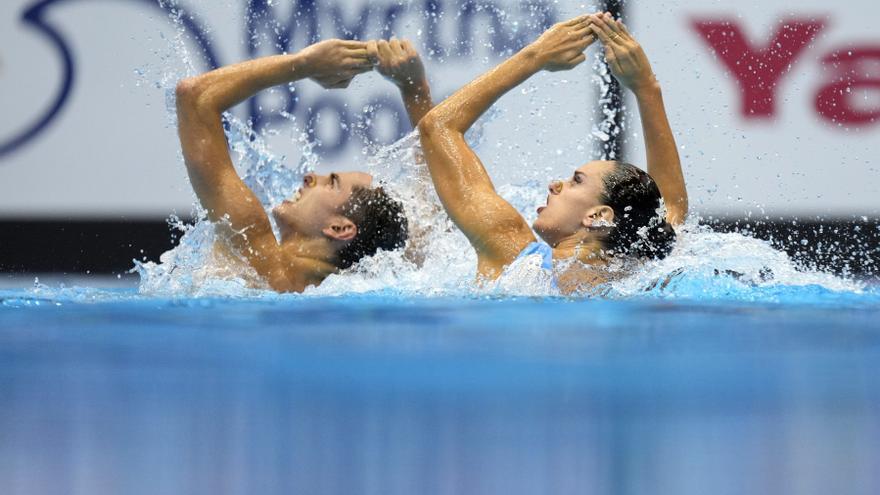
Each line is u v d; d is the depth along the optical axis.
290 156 15.79
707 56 16.48
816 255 16.58
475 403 4.00
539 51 8.78
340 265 8.80
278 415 3.78
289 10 16.20
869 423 3.70
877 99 16.45
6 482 3.02
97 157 17.05
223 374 4.55
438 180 8.33
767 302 7.85
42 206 17.05
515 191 11.71
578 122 16.16
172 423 3.67
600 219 8.38
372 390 4.22
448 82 15.94
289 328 6.07
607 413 3.85
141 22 16.77
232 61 16.39
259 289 8.44
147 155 17.06
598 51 16.08
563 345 5.43
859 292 9.03
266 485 2.99
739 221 16.53
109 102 16.97
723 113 16.48
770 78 16.50
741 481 3.04
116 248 17.11
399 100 15.79
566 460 3.25
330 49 8.85
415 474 3.10
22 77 16.92
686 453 3.33
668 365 4.84
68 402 3.98
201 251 8.65
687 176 16.59
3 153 16.95
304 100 15.77
